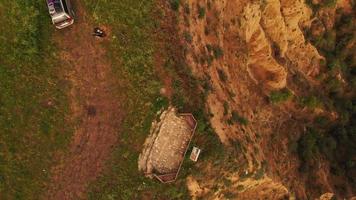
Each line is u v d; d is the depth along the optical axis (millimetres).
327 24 53375
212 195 40406
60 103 38625
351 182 52438
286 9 47531
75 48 38562
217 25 42500
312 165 49938
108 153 38625
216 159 39156
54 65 38469
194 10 40438
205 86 39812
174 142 38719
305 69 52250
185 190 39031
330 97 54250
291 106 50469
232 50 44375
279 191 46688
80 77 38688
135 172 38375
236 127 42031
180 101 38625
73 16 38062
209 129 39062
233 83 43938
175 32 38969
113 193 38156
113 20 38250
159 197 38469
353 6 55000
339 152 53562
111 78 38688
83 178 38625
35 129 38500
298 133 50688
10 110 38344
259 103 47188
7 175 38312
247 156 41406
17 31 37875
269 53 46656
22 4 37719
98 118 38750
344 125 54156
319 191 49781
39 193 38438
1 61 38219
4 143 38312
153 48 38500
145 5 38375
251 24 44750
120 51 38500
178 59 38938
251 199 45406
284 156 48031
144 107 38531
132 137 38594
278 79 47938
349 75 55500
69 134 38719
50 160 38562
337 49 54531
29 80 38406
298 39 50125
